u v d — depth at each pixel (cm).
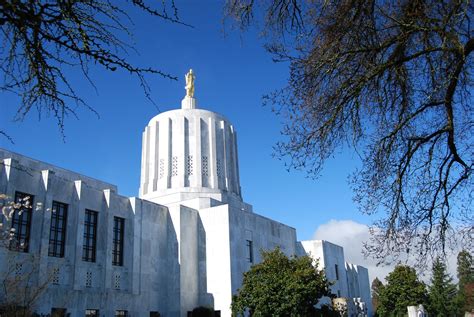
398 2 884
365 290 8169
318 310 3147
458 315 6906
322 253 5847
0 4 465
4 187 2922
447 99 848
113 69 511
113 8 526
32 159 3566
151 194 5103
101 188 4209
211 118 5378
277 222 5475
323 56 917
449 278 7144
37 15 486
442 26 788
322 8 877
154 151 5269
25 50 534
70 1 492
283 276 3023
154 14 520
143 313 3791
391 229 984
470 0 762
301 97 957
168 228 4309
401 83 930
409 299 5300
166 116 5350
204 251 4450
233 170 5450
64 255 3278
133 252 3806
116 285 3631
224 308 4147
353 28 886
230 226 4425
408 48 909
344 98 920
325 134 948
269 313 2931
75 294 3222
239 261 4431
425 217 965
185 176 5041
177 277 4100
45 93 550
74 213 3431
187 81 5741
